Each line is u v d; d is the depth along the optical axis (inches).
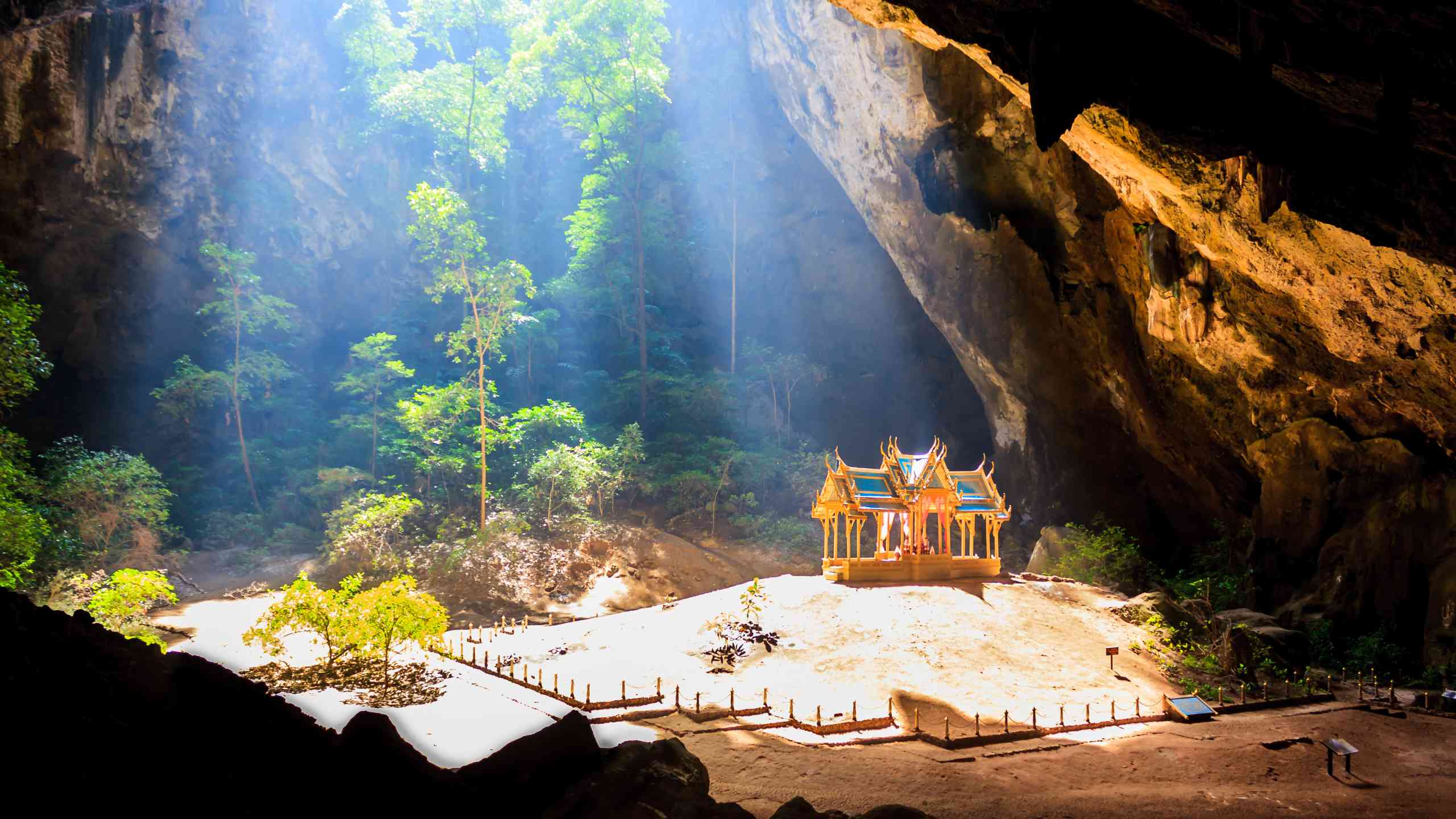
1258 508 987.3
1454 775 486.6
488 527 1117.1
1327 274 604.1
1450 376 629.0
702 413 1504.7
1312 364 759.7
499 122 1636.3
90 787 119.3
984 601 767.7
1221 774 470.3
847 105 1289.4
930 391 1649.9
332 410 1501.0
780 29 1370.6
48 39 1155.3
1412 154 373.1
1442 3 289.7
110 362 1349.7
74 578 722.2
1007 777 445.1
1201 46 395.5
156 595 706.2
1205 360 868.6
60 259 1278.3
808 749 478.6
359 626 613.6
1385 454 826.8
